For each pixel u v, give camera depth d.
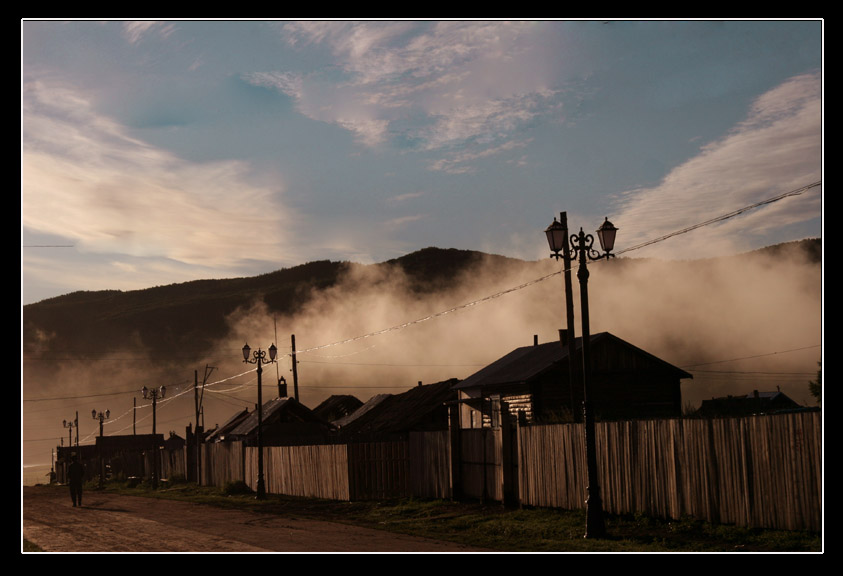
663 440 17.05
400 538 17.58
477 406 39.97
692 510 16.20
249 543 16.59
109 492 45.72
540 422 31.12
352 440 40.19
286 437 47.31
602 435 19.03
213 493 39.84
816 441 13.51
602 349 34.84
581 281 17.67
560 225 17.72
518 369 37.47
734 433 15.27
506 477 22.28
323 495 31.02
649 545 14.83
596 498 16.73
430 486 26.48
